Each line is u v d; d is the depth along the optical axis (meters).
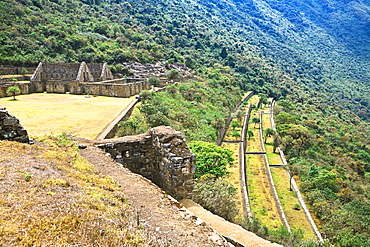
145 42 98.56
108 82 46.16
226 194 13.41
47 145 9.89
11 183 6.08
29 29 72.38
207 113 44.00
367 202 27.86
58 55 67.81
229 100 67.12
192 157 9.87
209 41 137.88
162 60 87.62
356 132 79.19
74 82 39.94
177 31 136.75
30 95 37.88
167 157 10.03
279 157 42.03
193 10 189.88
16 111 25.28
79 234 4.79
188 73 78.56
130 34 101.75
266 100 84.31
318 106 103.94
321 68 175.88
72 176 7.48
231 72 108.62
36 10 88.12
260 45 183.50
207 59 114.69
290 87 118.88
